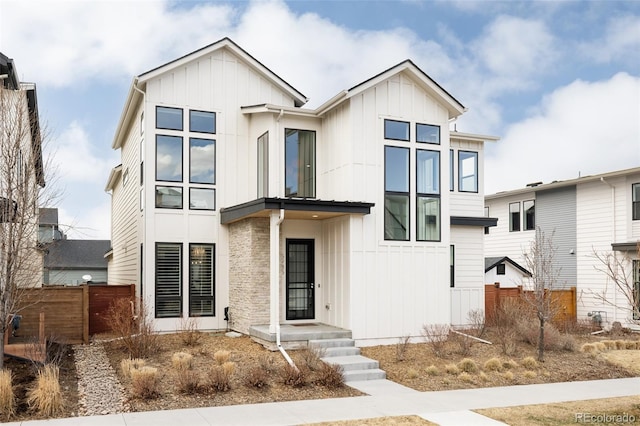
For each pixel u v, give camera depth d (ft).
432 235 52.70
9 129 35.70
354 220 48.98
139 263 54.29
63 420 27.61
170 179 53.11
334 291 51.16
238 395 33.24
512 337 51.13
